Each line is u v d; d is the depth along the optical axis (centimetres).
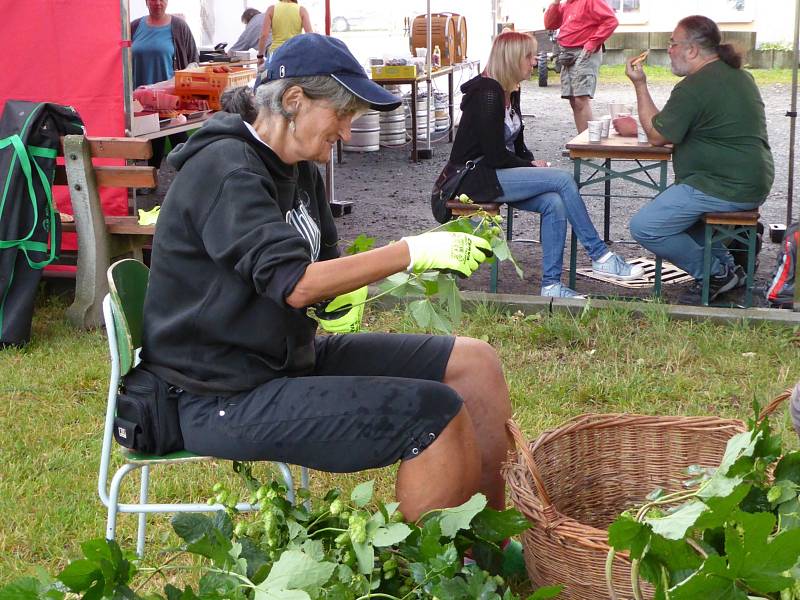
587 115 1152
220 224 243
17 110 512
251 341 255
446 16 1290
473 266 251
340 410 249
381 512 237
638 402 440
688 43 549
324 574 214
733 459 221
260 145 255
